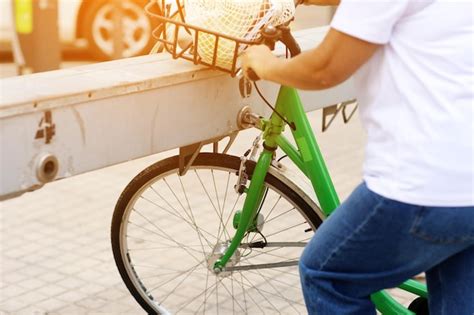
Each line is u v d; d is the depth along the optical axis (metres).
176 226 5.28
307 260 2.80
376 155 2.56
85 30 10.45
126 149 3.11
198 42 3.12
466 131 2.47
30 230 5.37
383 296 3.36
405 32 2.49
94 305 4.38
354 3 2.42
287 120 3.35
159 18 3.12
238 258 3.63
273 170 3.46
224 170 3.58
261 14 3.03
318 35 4.12
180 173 3.62
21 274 4.74
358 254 2.67
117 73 3.16
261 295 4.34
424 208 2.49
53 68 7.95
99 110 2.99
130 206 3.81
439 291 2.91
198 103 3.33
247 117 3.52
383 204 2.53
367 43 2.44
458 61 2.46
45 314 4.27
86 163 2.98
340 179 6.37
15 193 2.79
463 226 2.52
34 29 7.86
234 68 3.07
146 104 3.14
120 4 8.23
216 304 4.29
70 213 5.67
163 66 3.29
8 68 10.07
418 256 2.63
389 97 2.53
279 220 5.21
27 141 2.79
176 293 4.40
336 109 4.20
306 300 2.85
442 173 2.47
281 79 2.67
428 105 2.48
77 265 4.86
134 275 3.97
